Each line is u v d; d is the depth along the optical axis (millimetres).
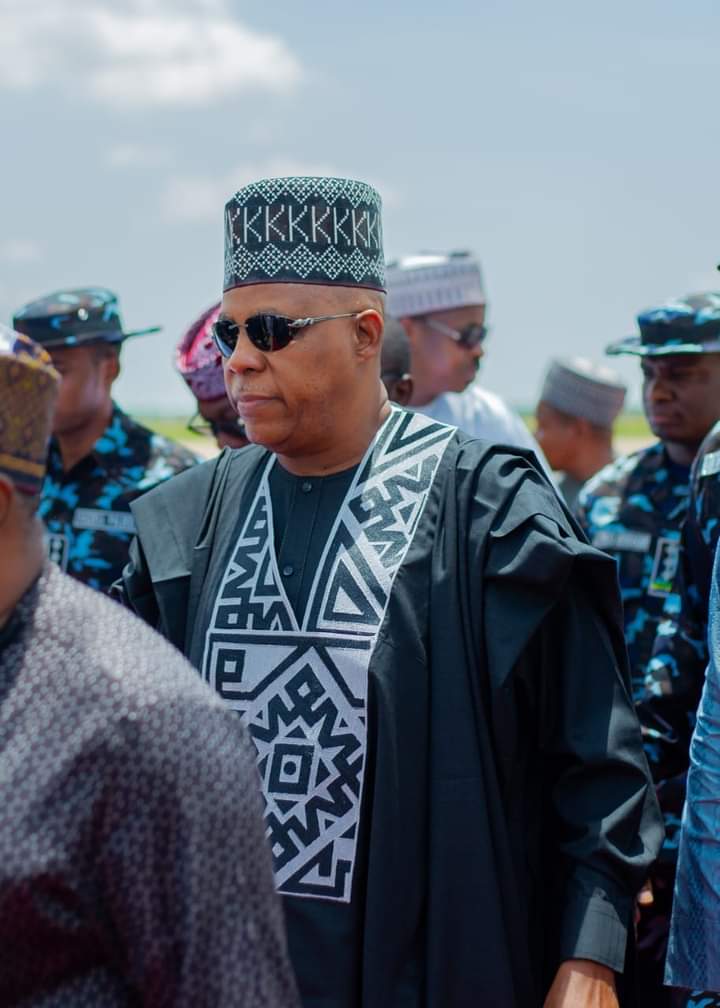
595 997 2373
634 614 4082
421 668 2473
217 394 3900
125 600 2883
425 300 5090
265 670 2518
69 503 4250
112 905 1535
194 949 1514
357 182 2584
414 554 2525
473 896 2400
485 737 2471
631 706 2582
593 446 6262
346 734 2432
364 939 2379
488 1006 2383
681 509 4098
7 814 1517
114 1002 1559
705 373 3941
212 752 1567
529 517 2512
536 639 2543
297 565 2566
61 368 4148
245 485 2768
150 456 4301
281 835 2441
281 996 1557
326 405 2559
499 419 5238
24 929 1515
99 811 1527
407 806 2418
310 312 2518
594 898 2434
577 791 2521
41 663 1599
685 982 2568
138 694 1565
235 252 2568
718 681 2572
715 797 2537
